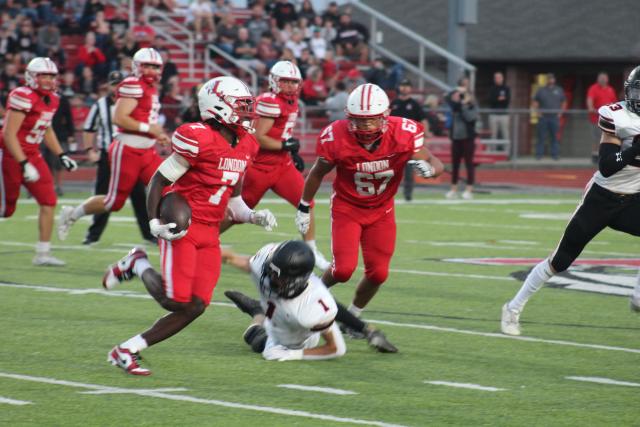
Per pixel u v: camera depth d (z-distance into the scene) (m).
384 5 97.12
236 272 30.22
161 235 17.41
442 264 31.88
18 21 67.88
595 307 25.03
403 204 51.78
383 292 26.86
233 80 17.92
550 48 88.81
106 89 40.47
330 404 16.16
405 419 15.35
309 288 18.55
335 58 80.12
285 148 29.33
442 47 92.38
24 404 15.95
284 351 19.17
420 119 51.19
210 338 21.22
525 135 75.06
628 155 20.39
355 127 19.69
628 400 16.61
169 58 69.06
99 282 28.00
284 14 79.44
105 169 35.59
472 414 15.68
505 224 43.22
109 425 14.88
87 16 73.00
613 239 39.12
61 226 33.09
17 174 29.81
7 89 58.38
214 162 17.75
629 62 86.94
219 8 79.75
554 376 18.30
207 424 14.95
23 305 24.55
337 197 21.11
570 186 63.66
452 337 21.55
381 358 19.56
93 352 19.69
